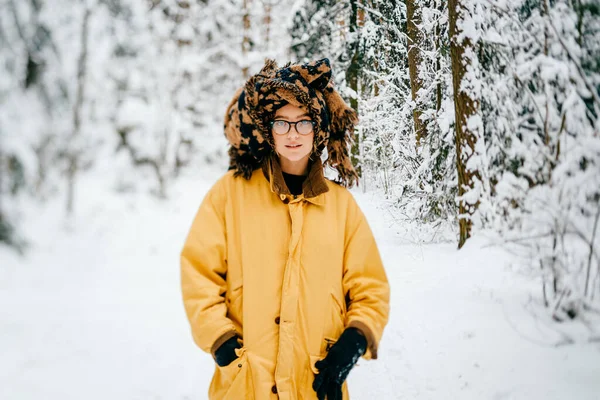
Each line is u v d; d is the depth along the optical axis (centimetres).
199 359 311
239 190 129
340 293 128
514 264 291
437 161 523
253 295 120
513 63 302
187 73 1466
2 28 764
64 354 320
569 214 222
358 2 895
